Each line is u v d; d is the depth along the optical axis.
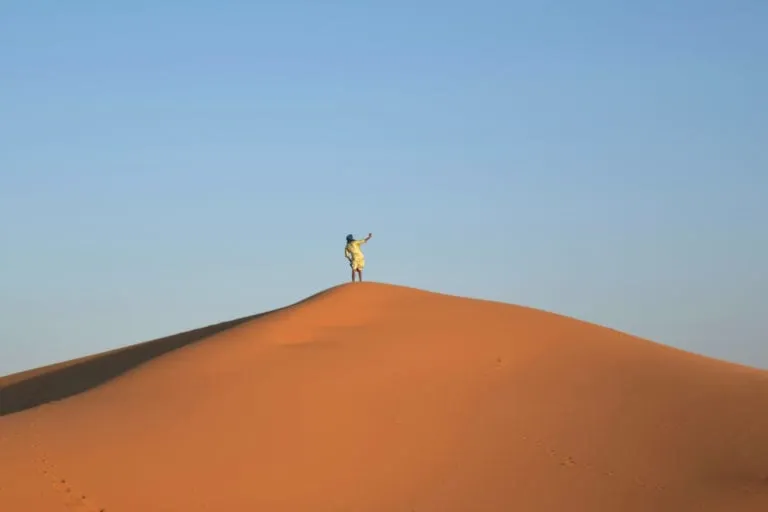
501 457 21.91
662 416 23.61
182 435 22.42
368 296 31.11
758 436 22.34
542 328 29.23
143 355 36.88
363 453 22.03
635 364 26.86
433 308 30.48
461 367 26.22
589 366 26.61
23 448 21.62
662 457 21.77
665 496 20.17
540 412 23.89
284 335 28.08
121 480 20.39
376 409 23.89
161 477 20.66
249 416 23.38
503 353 27.22
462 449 22.25
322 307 29.88
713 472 21.02
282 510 19.83
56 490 19.73
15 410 35.28
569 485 20.72
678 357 28.36
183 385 25.06
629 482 20.80
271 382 25.05
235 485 20.56
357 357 26.56
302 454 21.88
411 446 22.36
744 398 24.47
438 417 23.59
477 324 29.16
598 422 23.41
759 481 20.45
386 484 20.89
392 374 25.61
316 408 23.81
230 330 29.28
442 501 20.25
